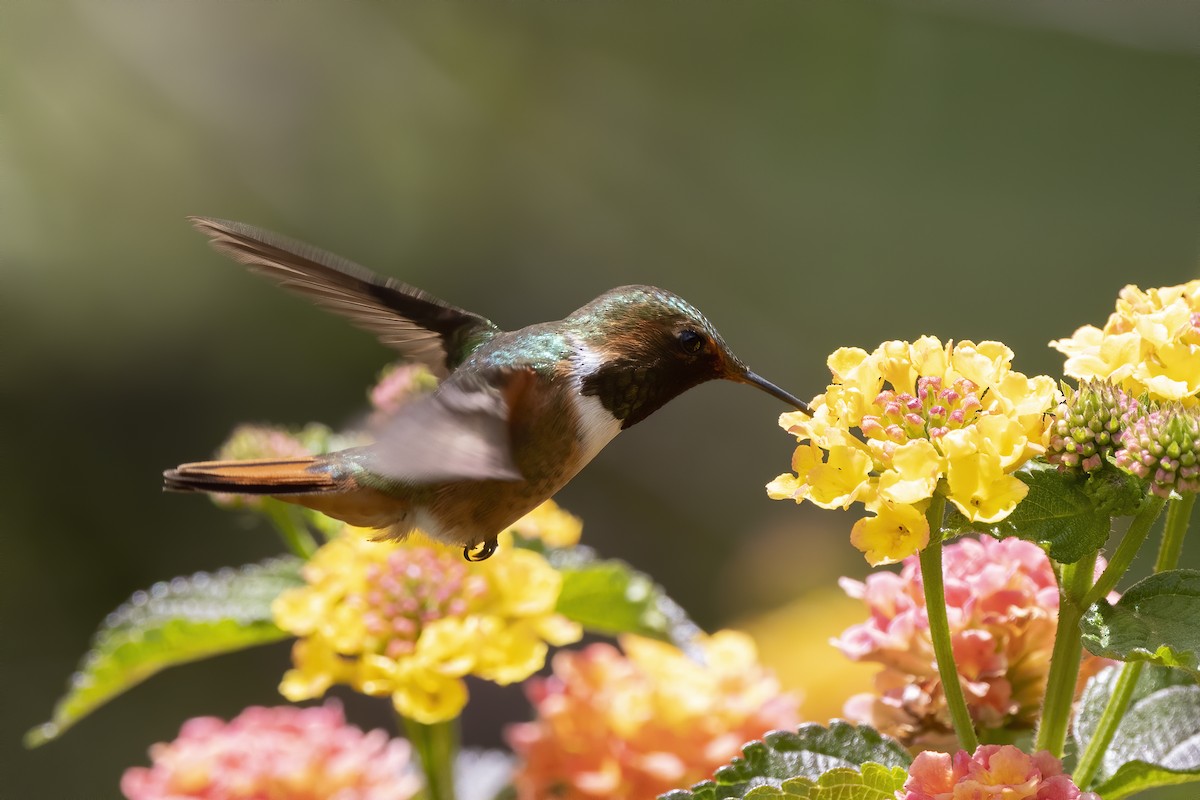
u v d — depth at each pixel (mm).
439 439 3240
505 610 4402
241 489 4023
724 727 4719
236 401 12484
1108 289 13531
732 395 13508
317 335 12812
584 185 13945
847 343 13492
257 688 11242
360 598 4359
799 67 14430
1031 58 14312
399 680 4219
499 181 13750
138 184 12727
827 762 3172
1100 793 3285
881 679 3734
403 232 13336
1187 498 3207
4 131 12391
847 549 11695
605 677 4891
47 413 12180
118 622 4773
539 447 4070
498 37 14016
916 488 2863
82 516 12039
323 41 13594
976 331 13531
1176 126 13977
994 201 13977
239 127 13156
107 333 12477
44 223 12414
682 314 4168
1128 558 3051
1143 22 14180
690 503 13078
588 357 4121
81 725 10789
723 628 11570
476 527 4148
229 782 4859
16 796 10430
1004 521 3020
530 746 4848
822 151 14297
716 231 13961
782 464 13258
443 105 13742
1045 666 3691
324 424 12484
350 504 4109
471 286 13414
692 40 14398
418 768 5184
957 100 14234
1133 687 3219
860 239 14016
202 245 12797
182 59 13164
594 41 14219
